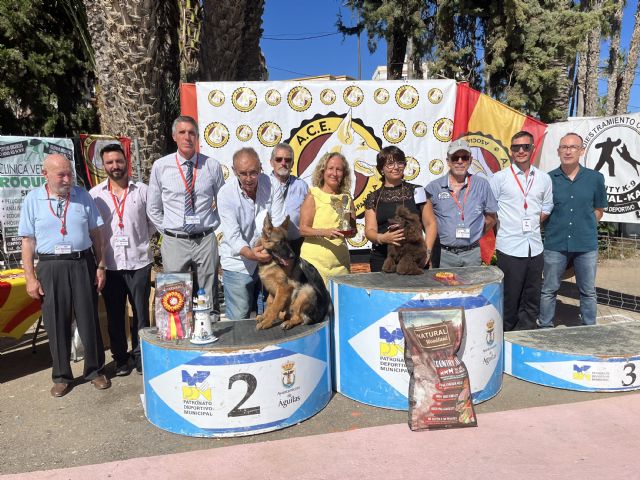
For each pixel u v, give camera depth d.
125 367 4.51
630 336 4.37
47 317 4.01
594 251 4.82
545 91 11.54
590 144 6.67
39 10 12.52
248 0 10.79
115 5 7.41
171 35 10.75
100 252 4.23
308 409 3.54
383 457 2.95
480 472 2.76
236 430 3.28
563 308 6.69
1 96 11.99
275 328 3.64
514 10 10.23
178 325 3.40
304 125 6.00
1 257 6.85
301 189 4.29
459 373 3.40
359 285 3.70
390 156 3.99
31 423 3.60
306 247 4.14
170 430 3.39
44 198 3.95
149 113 7.94
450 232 4.41
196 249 4.19
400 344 3.54
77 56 13.64
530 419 3.39
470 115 6.22
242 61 11.07
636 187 6.06
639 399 3.69
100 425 3.54
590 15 11.02
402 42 14.53
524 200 4.53
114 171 4.22
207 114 5.86
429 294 3.51
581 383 3.93
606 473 2.70
